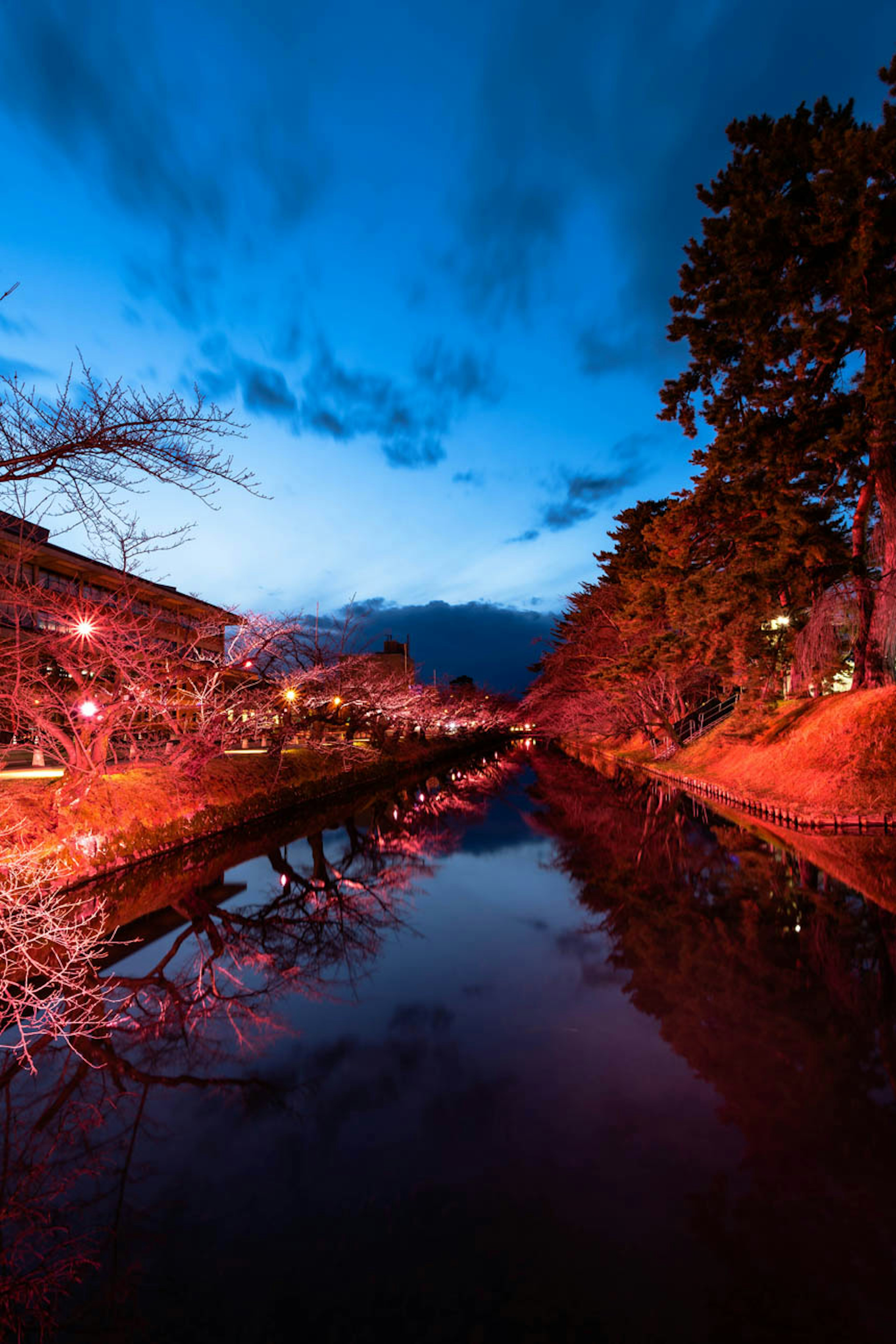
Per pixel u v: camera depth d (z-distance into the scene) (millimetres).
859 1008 6352
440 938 9281
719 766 25062
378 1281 3348
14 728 11602
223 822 17625
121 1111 5125
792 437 19172
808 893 10516
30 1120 5031
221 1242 3684
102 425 4320
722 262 20094
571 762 44031
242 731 17984
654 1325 3037
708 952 8039
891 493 18922
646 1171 4125
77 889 11289
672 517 20719
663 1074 5289
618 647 39812
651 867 13062
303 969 8227
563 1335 3000
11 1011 6734
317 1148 4539
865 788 16750
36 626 11273
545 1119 4734
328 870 14008
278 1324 3121
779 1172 4070
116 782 14820
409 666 57062
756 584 20141
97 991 7645
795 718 22516
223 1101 5234
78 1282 3422
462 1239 3625
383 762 34094
